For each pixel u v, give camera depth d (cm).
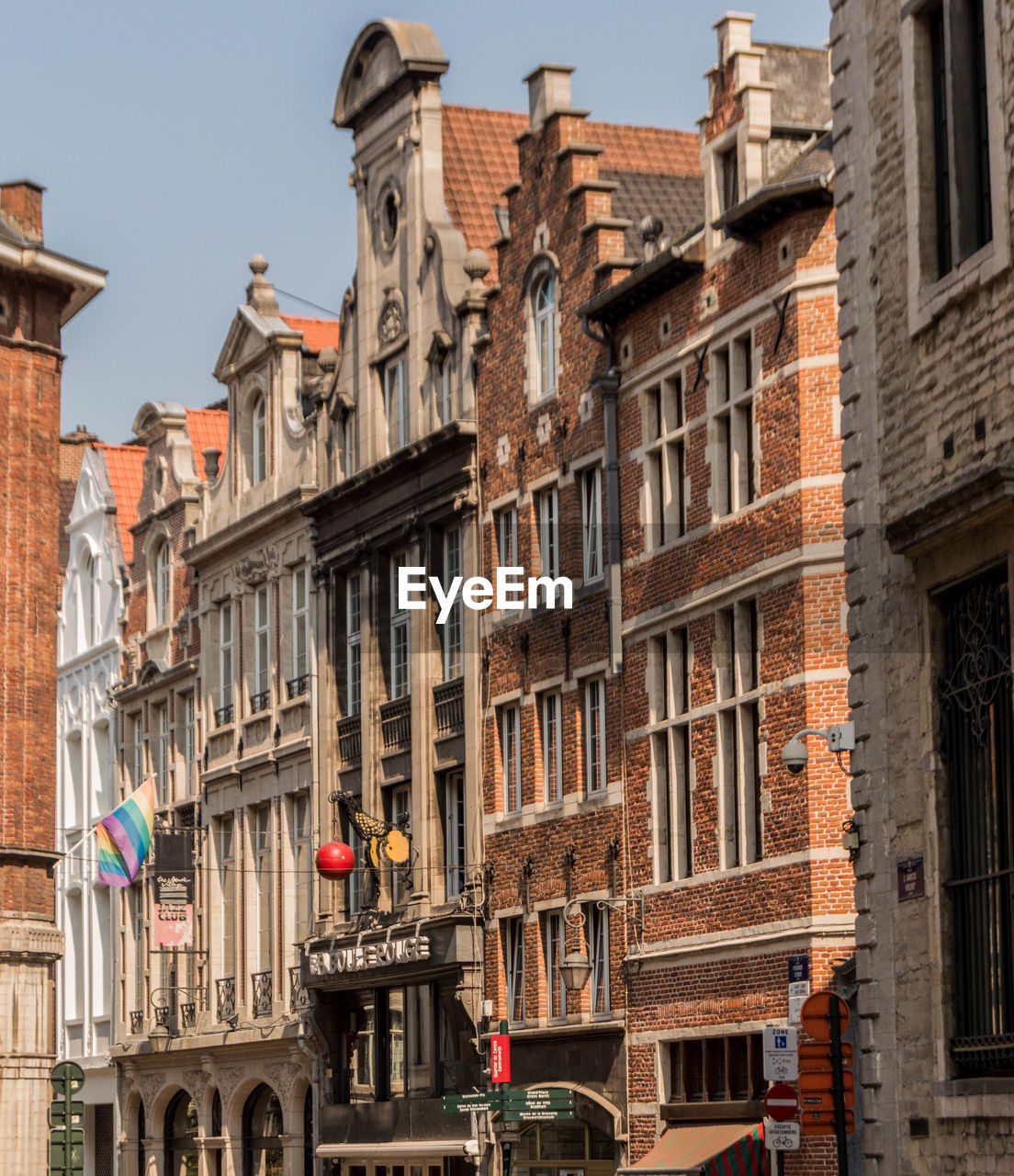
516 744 4097
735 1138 3197
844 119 2328
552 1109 3556
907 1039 2116
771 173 3456
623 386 3778
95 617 6388
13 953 4516
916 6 2144
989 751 1984
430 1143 4219
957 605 2058
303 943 4800
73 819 6425
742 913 3322
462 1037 4138
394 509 4578
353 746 4753
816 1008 2264
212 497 5591
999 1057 1941
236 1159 5159
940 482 2073
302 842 5019
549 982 3925
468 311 4334
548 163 4050
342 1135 4606
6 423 4753
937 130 2134
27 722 4688
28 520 4753
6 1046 4484
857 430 2269
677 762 3569
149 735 5906
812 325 3269
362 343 4781
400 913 4406
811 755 3186
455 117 4731
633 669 3694
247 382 5416
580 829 3828
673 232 4134
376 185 4759
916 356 2139
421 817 4381
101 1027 6047
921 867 2092
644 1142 3547
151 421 6019
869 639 2230
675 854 3541
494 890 4109
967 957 2020
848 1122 2314
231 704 5416
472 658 4228
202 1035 5325
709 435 3506
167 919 5172
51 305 4866
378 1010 4575
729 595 3422
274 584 5191
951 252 2084
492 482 4216
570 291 3959
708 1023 3391
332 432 4916
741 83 3472
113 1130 5838
